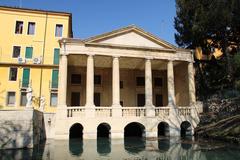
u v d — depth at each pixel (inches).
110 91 1605.6
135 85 1672.0
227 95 1269.7
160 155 741.3
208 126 1200.8
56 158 693.3
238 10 1156.5
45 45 1546.5
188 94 1443.2
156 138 1200.2
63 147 912.3
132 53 1327.5
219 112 1222.9
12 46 1510.8
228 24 1219.9
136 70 1691.7
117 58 1298.0
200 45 1473.9
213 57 1471.5
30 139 852.6
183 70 1521.9
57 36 1573.6
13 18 1537.9
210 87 1477.6
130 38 1350.9
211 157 695.1
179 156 720.3
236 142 895.1
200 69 1539.1
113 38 1323.8
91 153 786.2
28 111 866.1
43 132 1130.7
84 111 1192.2
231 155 716.0
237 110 1104.2
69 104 1533.0
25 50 1520.7
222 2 1175.6
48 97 1475.1
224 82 1373.0
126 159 684.7
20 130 845.2
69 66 1576.0
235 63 1039.0
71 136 1350.9
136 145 971.3
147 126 1250.0
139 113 1272.1
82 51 1254.9
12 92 1454.2
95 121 1186.6
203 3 1334.9
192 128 1309.1
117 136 1198.3
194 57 1536.7
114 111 1225.4
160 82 1727.4
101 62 1477.6
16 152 769.6
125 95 1640.0
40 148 870.4
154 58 1359.5
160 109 1302.9
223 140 982.4
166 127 1311.5
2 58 1483.8
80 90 1567.4
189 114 1342.3
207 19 1245.1
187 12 1411.2
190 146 905.5
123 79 1658.5
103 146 948.6
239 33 1320.1
